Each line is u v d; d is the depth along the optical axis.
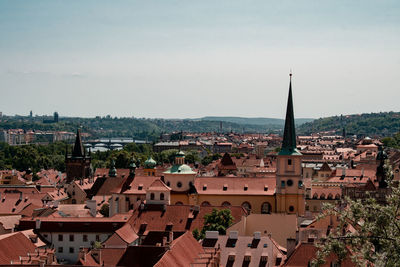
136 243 184.88
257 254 148.75
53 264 147.75
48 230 197.88
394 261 79.75
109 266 132.88
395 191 85.44
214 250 142.88
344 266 120.69
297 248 135.50
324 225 161.00
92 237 197.62
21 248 157.88
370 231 83.69
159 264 116.62
